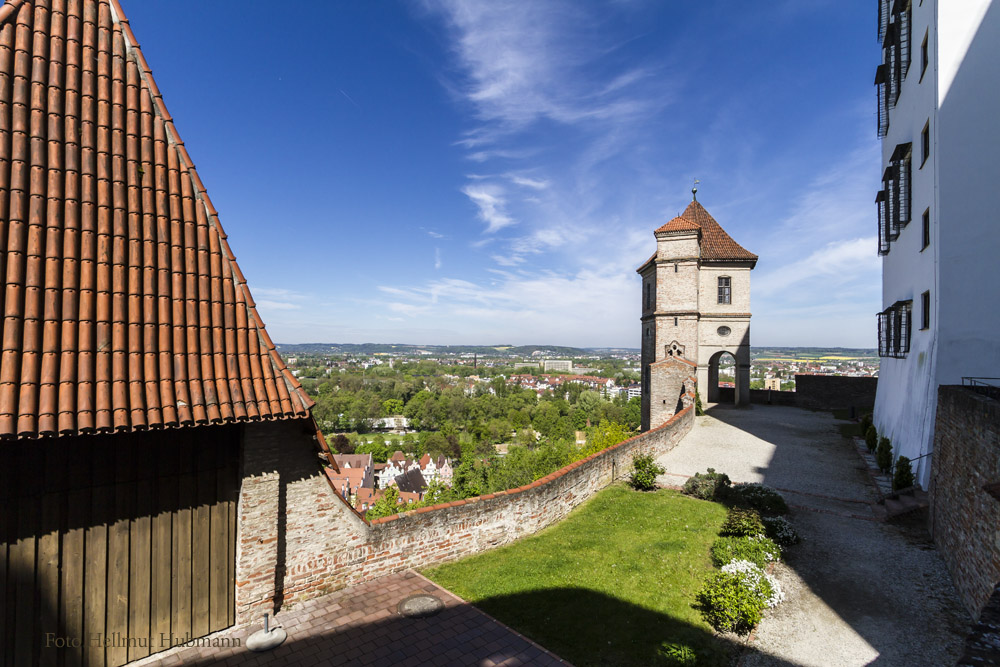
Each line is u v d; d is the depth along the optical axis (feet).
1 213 17.79
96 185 20.59
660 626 26.35
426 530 32.27
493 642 24.21
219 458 23.67
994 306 42.39
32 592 18.47
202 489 23.04
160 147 23.06
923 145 50.21
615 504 46.65
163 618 21.71
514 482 95.25
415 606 26.94
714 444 72.90
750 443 73.56
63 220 19.30
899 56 57.16
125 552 20.66
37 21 20.83
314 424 24.85
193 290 22.44
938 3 45.34
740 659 23.95
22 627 18.24
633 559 34.42
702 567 33.45
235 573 24.13
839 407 106.73
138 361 19.51
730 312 110.83
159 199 22.41
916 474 46.75
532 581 30.68
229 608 23.90
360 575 29.12
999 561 23.93
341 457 259.39
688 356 96.27
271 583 24.84
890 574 32.22
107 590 20.20
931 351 45.85
